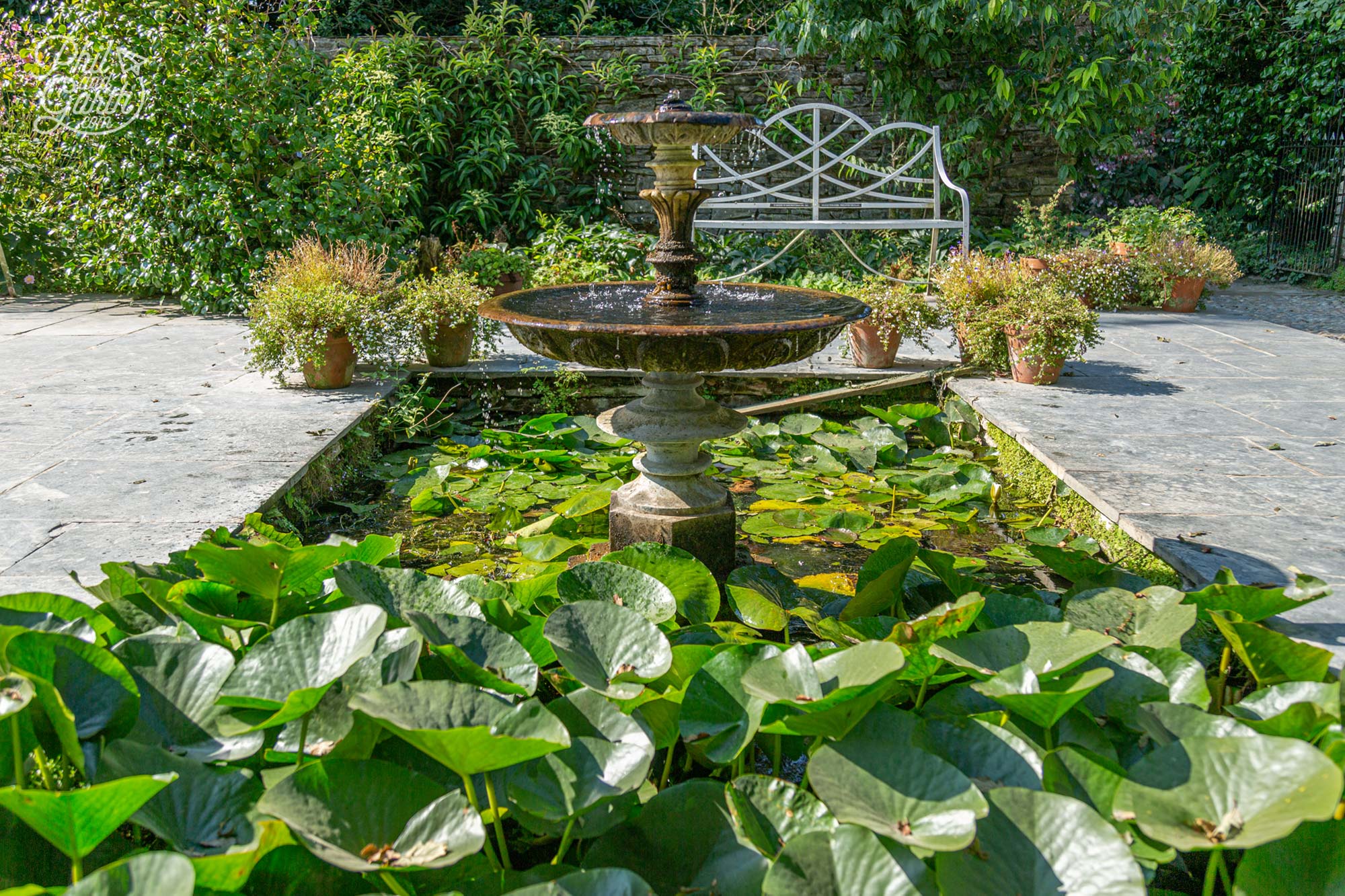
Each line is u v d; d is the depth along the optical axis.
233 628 1.70
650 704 1.54
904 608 2.15
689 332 2.21
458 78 8.14
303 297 4.17
